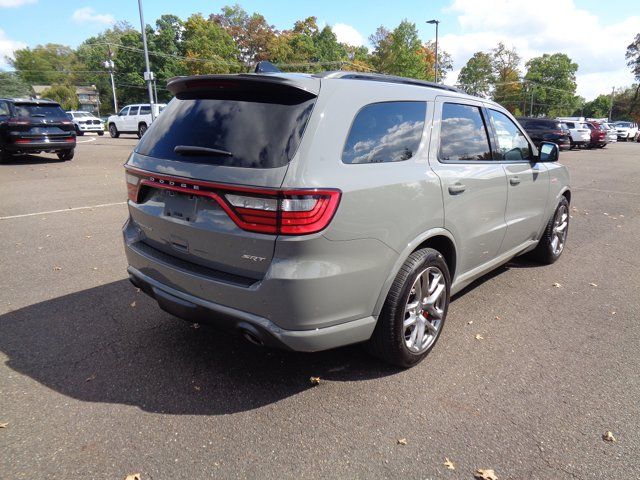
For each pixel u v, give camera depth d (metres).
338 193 2.53
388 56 62.28
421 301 3.22
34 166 14.11
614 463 2.40
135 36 76.56
